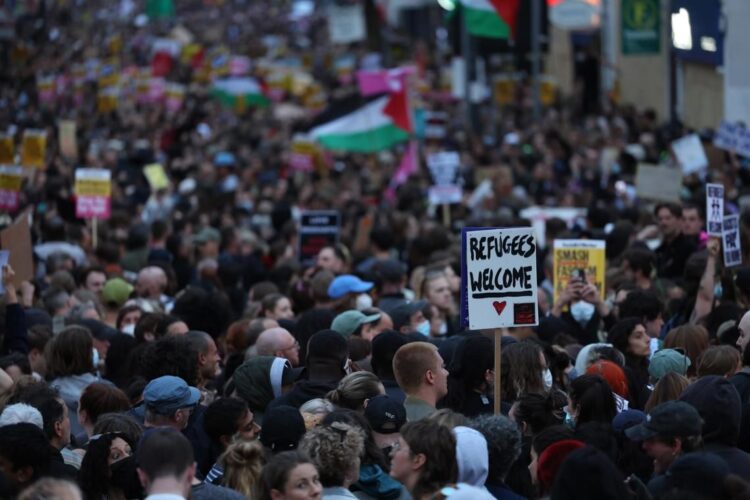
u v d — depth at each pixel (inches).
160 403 971.9
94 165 3021.7
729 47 2655.0
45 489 693.3
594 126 4025.6
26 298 1507.1
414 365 1002.7
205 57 6968.5
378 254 1871.3
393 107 3213.6
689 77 3656.5
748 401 1016.2
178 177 3627.0
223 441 981.2
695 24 3152.1
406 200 2598.4
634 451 944.9
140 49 7839.6
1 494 841.5
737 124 2235.5
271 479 807.1
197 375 1132.5
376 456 912.9
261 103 5585.6
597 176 2923.2
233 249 2063.2
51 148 3154.5
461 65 4591.5
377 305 1556.3
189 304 1417.3
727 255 1373.0
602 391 964.6
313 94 5541.3
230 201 2748.5
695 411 856.3
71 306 1514.5
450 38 5007.4
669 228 1658.5
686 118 3683.6
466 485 784.9
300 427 922.7
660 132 3284.9
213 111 5629.9
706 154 2657.5
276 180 3403.1
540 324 1362.0
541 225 2230.6
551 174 3240.7
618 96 4392.2
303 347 1277.1
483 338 1091.3
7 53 6427.2
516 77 5236.2
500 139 4340.6
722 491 775.7
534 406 986.1
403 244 2231.8
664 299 1469.0
